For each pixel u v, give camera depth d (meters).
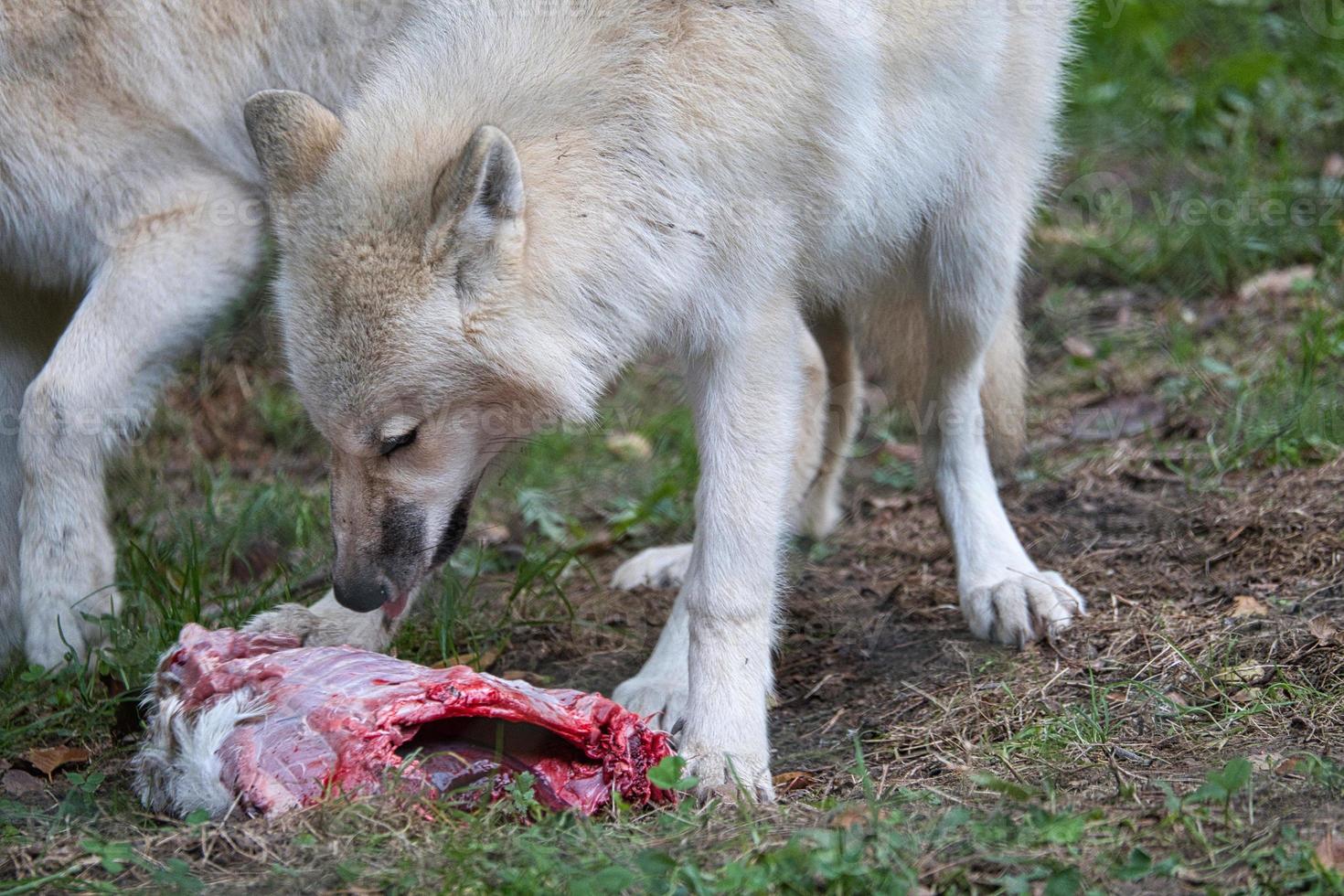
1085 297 13.54
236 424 12.55
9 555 8.36
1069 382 12.25
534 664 8.59
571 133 6.59
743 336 6.83
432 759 6.04
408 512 6.91
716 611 6.66
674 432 12.33
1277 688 6.72
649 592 9.66
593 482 11.85
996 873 5.10
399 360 6.44
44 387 7.74
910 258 8.48
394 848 5.50
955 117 7.83
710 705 6.56
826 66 6.82
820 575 9.57
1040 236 14.28
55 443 7.74
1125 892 4.96
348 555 6.92
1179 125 15.44
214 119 8.14
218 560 10.14
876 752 6.81
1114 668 7.32
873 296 8.73
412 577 7.02
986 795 5.97
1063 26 8.86
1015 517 9.84
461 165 6.14
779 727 7.43
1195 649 7.31
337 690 6.03
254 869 5.50
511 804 5.88
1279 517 8.72
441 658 8.46
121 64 7.86
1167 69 16.45
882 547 9.98
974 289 8.38
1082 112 15.95
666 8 6.65
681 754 6.46
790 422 6.92
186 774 6.13
